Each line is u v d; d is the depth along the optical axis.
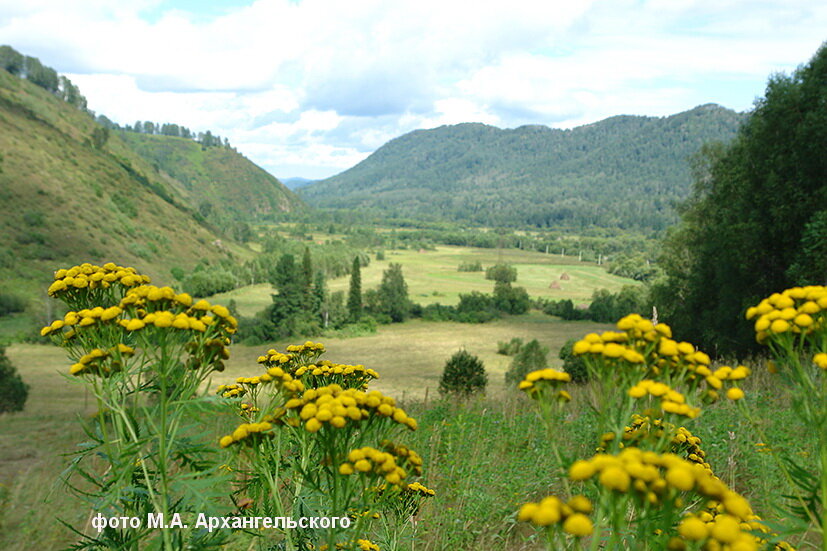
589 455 5.64
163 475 2.25
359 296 116.88
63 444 8.17
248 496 2.77
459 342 100.56
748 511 1.50
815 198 20.23
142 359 2.38
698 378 2.06
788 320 2.01
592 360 2.05
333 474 2.27
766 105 23.31
